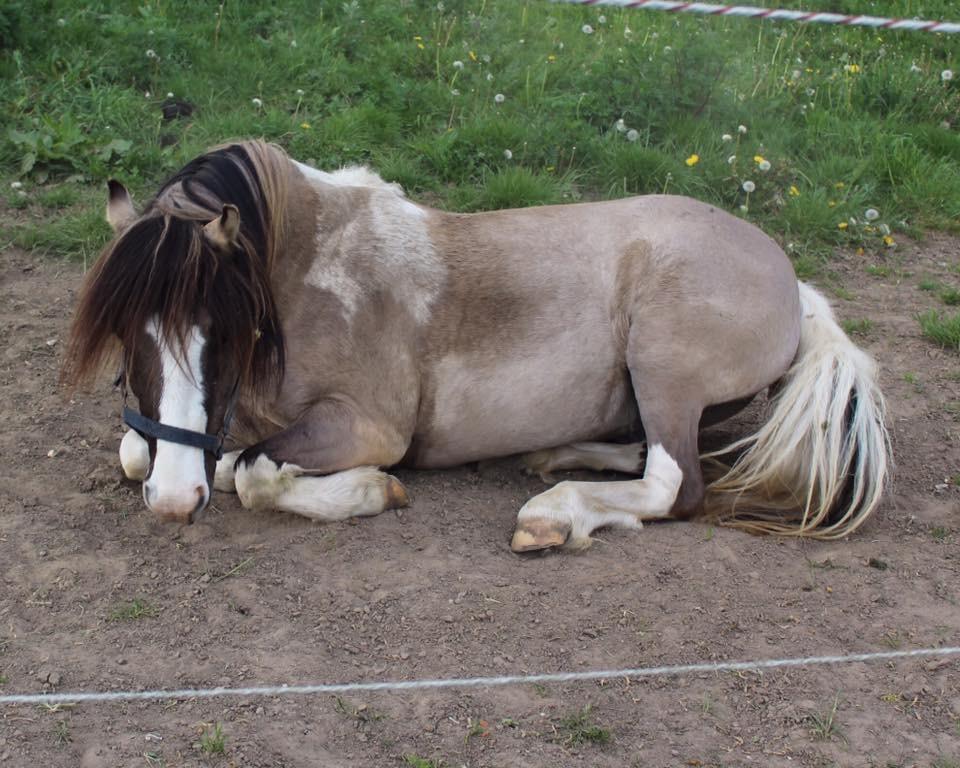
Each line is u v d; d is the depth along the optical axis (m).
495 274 5.30
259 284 4.94
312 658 4.73
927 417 5.83
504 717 4.62
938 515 5.37
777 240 6.82
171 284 4.79
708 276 5.31
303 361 5.15
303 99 7.24
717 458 5.61
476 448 5.39
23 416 5.54
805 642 4.85
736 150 7.14
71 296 6.11
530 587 4.97
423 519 5.21
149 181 6.68
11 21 7.24
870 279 6.69
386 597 4.90
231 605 4.86
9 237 6.35
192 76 7.28
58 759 4.48
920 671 4.78
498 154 6.98
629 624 4.88
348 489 5.15
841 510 5.31
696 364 5.28
